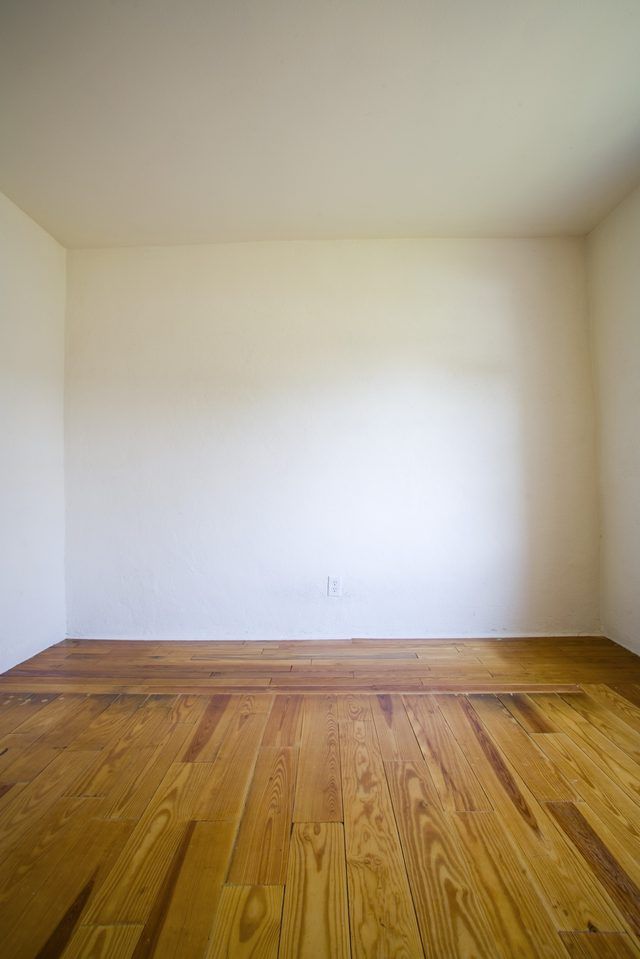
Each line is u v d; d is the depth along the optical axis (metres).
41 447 2.49
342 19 1.43
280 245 2.70
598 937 0.84
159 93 1.68
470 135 1.91
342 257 2.69
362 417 2.66
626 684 1.97
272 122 1.82
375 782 1.31
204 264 2.71
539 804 1.21
